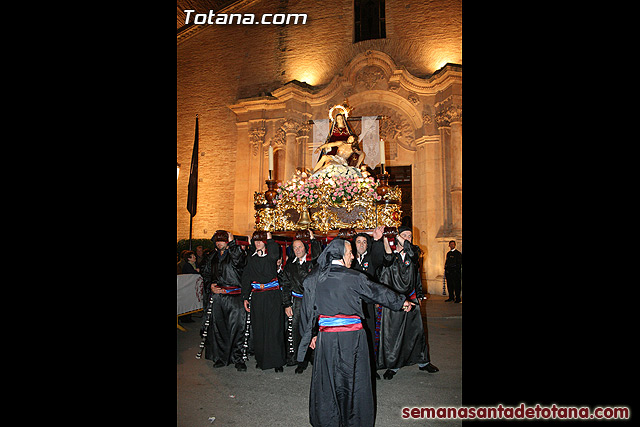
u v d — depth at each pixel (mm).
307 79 15797
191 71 17469
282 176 15062
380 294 3314
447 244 12781
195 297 8477
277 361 5426
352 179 7074
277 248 5672
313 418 3273
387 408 4152
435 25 14414
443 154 13281
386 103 14477
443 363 5750
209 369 5598
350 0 15719
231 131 16578
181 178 16906
